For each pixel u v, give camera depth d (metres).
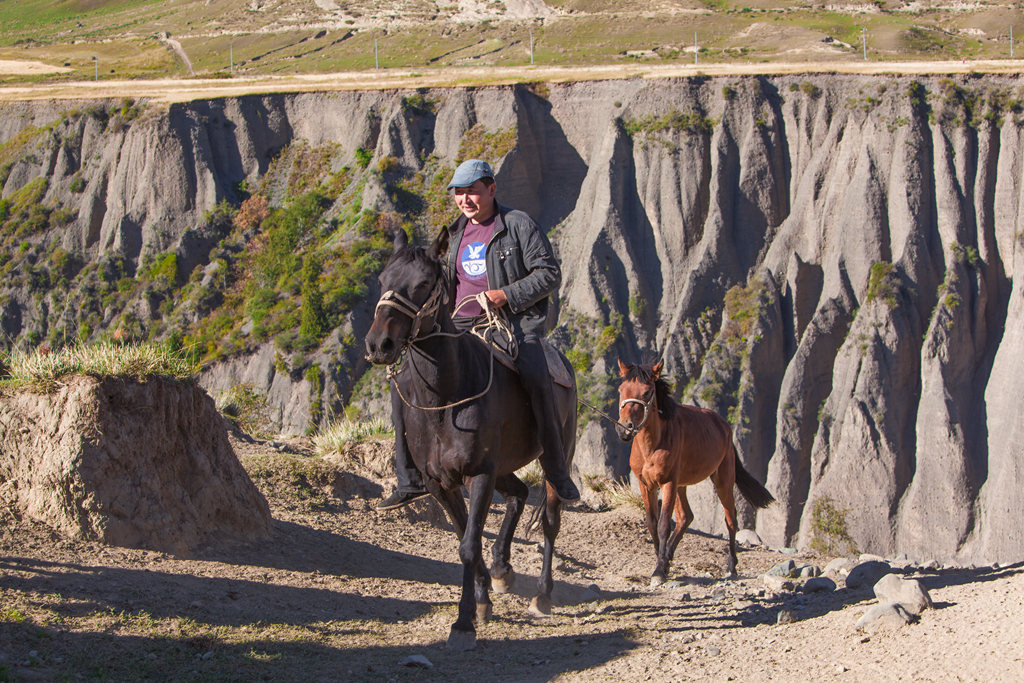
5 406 6.89
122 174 63.28
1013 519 41.38
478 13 133.38
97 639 4.97
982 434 44.62
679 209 55.78
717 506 43.94
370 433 12.35
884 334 47.09
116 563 6.28
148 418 7.08
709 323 52.06
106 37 149.50
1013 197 50.12
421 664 5.08
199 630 5.38
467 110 61.31
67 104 66.69
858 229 51.28
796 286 51.56
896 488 43.81
